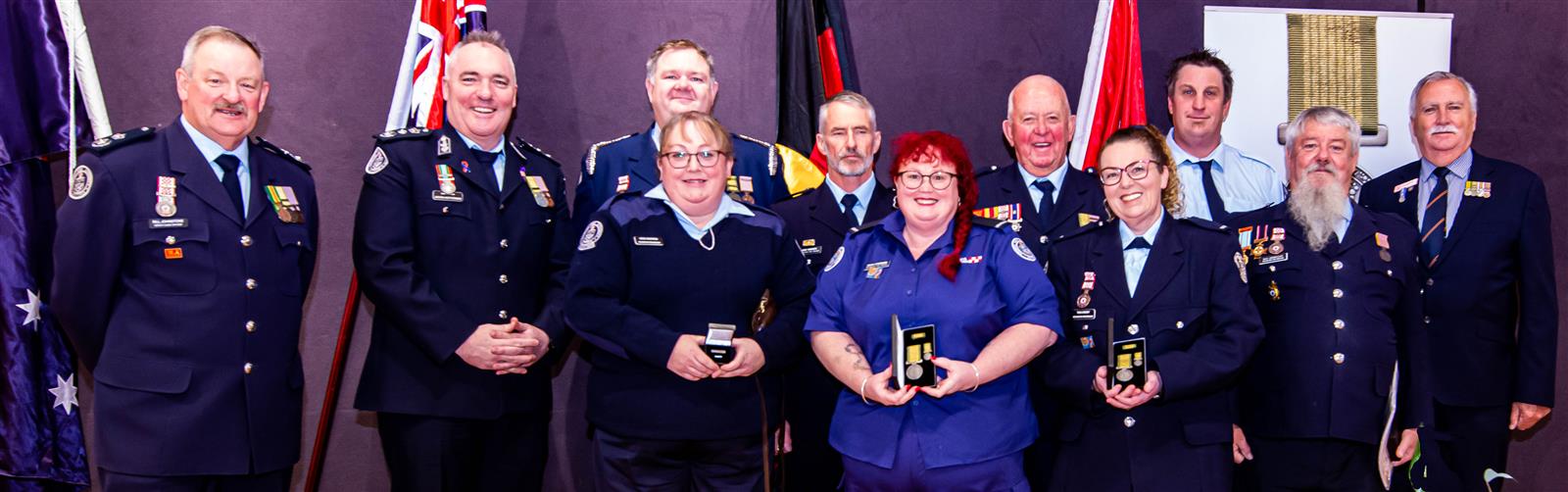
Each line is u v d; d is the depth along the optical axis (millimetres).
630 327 2570
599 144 3424
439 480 2836
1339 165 2977
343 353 3590
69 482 3250
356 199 3840
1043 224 3336
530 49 3889
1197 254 2639
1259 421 2877
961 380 2359
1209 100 3652
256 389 2672
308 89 3795
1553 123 4273
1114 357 2428
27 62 3260
